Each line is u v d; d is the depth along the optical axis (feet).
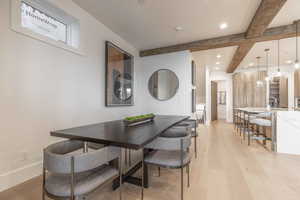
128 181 5.77
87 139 4.28
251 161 8.22
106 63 10.35
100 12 8.79
